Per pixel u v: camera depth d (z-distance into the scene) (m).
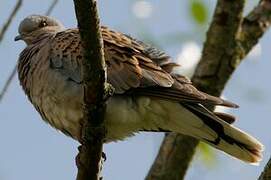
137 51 11.48
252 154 11.12
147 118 11.35
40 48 12.02
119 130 11.56
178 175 12.68
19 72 12.44
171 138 12.80
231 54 12.89
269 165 9.05
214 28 12.93
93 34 8.91
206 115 11.05
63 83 11.45
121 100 11.16
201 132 11.31
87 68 9.11
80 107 11.38
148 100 11.11
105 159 11.63
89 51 9.00
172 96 10.91
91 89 9.24
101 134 9.60
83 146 9.71
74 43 11.62
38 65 11.80
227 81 12.88
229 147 11.24
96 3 8.78
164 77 11.05
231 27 12.88
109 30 11.85
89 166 9.80
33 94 11.98
